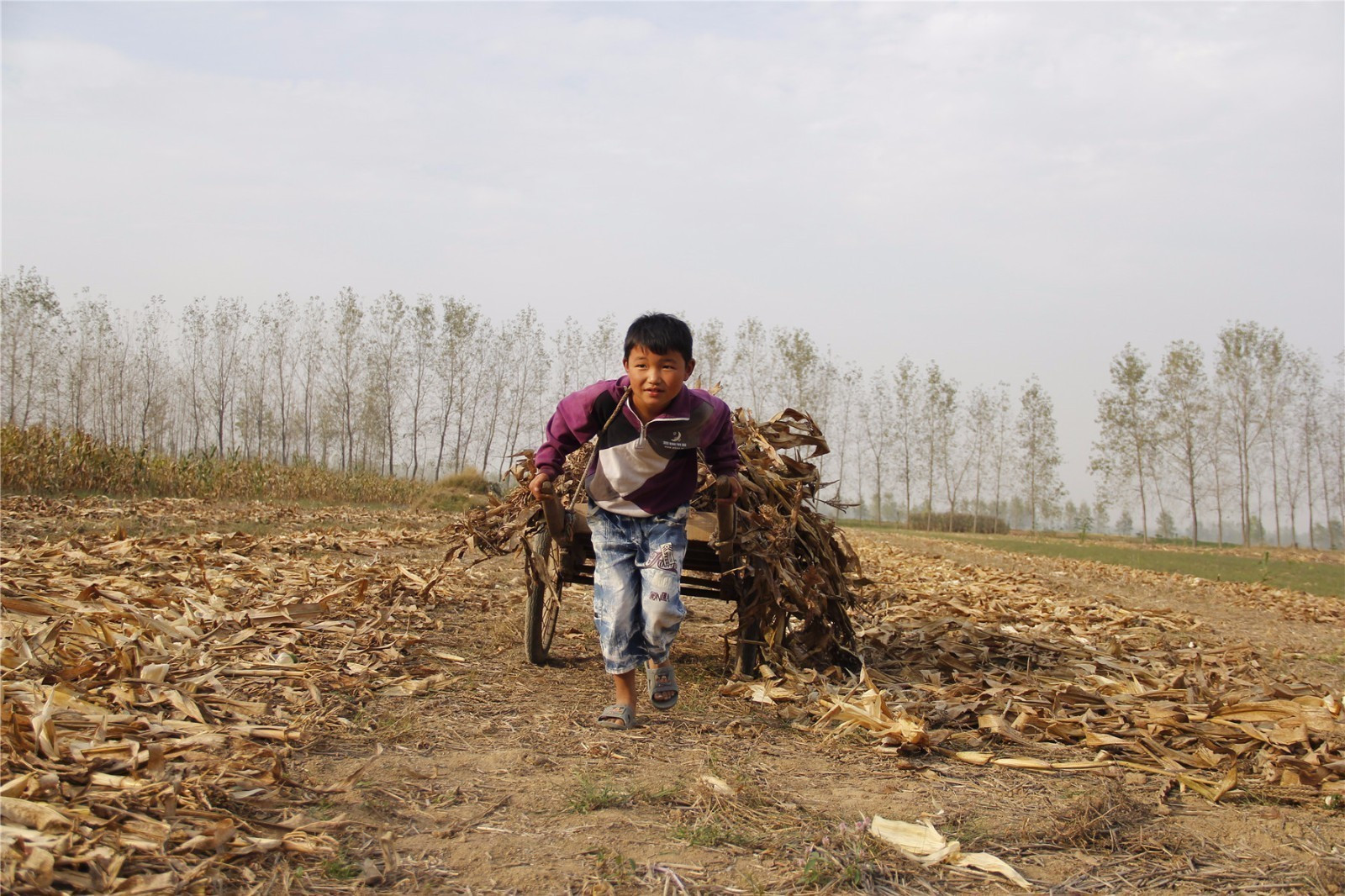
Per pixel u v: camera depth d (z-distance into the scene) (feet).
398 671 13.44
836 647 16.15
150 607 14.79
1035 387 208.95
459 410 181.57
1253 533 283.38
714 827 8.14
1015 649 17.98
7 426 54.85
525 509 15.33
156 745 8.42
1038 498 212.64
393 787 8.74
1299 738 11.28
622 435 10.88
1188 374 181.37
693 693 13.88
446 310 180.96
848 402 220.43
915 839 8.16
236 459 69.46
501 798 8.70
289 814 7.72
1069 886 7.51
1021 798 9.70
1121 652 19.11
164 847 6.64
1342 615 39.47
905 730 11.10
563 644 17.62
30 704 8.82
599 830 8.01
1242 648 22.16
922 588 31.78
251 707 10.44
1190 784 10.24
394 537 38.50
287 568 21.95
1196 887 7.61
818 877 7.25
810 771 10.28
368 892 6.57
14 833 6.21
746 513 14.24
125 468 58.03
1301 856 8.37
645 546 11.23
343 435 181.27
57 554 20.61
